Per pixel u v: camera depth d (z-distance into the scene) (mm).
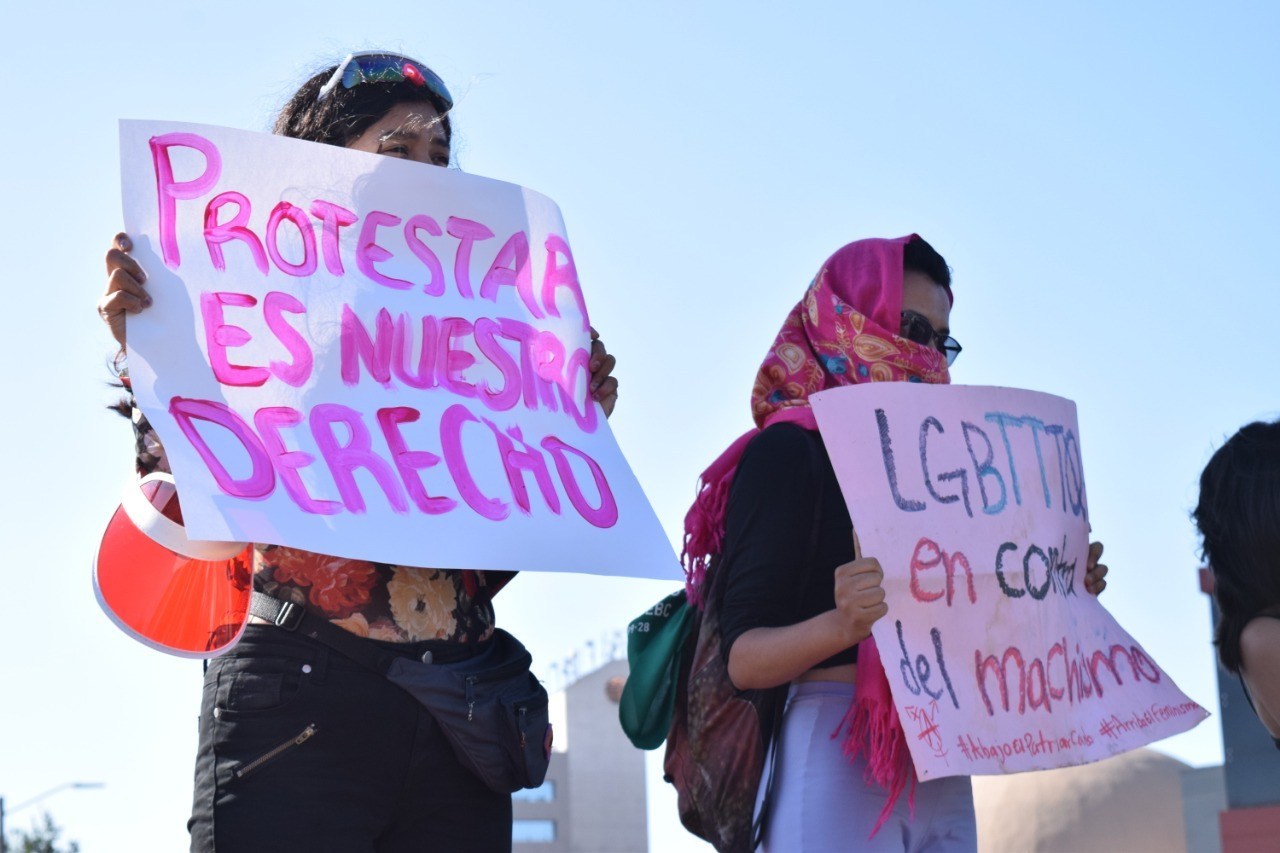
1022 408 3924
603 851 54812
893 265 3969
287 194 3559
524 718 3463
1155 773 29734
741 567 3670
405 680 3297
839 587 3381
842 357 3945
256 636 3283
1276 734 4008
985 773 3525
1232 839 15797
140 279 3340
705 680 3801
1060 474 3973
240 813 3184
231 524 3127
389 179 3688
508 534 3455
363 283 3580
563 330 3861
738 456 4039
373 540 3277
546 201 3918
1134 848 28484
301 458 3309
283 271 3494
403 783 3316
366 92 3807
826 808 3586
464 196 3777
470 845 3426
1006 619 3699
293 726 3225
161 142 3453
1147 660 4012
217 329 3371
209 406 3283
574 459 3705
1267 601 3980
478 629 3531
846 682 3693
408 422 3490
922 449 3723
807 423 3855
